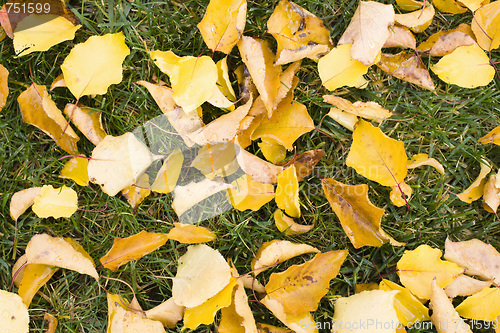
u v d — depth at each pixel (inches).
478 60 24.2
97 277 23.0
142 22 24.5
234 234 24.2
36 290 23.3
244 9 22.3
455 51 24.1
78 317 24.2
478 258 23.7
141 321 22.7
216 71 22.5
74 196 23.4
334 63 23.3
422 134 25.0
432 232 25.0
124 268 24.2
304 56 23.4
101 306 24.3
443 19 25.1
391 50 25.0
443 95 24.9
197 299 22.5
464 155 25.0
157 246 23.2
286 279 22.9
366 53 23.1
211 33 22.6
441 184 24.9
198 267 22.7
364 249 24.6
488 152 25.1
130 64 24.4
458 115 25.1
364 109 23.5
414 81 24.5
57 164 24.2
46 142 24.3
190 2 24.5
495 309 23.5
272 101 23.0
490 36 24.1
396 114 25.1
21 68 24.3
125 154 22.5
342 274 24.6
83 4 24.4
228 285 22.7
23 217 24.3
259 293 24.0
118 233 24.4
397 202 24.0
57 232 24.2
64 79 23.1
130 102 24.6
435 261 23.3
